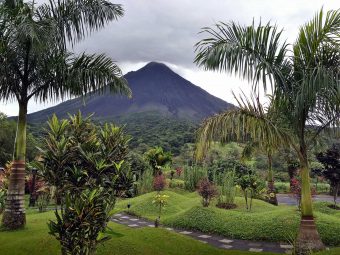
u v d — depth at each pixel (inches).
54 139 256.7
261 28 254.7
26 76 350.0
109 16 360.8
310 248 258.7
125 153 270.7
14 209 343.3
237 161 981.8
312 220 266.1
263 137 251.1
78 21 354.6
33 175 669.9
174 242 319.0
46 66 342.6
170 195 720.3
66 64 349.4
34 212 585.6
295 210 467.2
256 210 569.9
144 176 855.7
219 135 251.3
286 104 263.6
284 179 1157.7
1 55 319.3
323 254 243.6
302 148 268.7
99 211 221.9
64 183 242.4
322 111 258.8
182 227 481.1
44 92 358.6
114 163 248.2
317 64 245.9
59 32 347.3
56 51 342.0
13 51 324.5
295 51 263.3
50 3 352.2
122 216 589.0
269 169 695.1
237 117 250.1
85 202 218.1
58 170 243.8
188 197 783.1
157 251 292.2
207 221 467.2
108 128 280.8
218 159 1032.2
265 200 711.7
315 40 252.4
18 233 330.3
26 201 774.5
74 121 279.7
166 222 506.3
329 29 247.9
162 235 335.0
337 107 247.6
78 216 214.1
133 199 722.8
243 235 413.1
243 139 263.3
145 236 329.1
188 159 1355.8
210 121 255.1
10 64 336.2
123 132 281.0
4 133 1278.3
